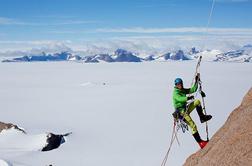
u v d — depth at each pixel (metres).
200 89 12.15
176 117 12.27
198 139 12.38
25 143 117.88
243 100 12.71
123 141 147.12
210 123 151.88
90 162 116.75
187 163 12.66
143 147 136.12
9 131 126.44
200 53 12.04
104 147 136.50
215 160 10.64
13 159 103.06
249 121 10.57
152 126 178.38
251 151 9.55
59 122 195.25
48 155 115.25
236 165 9.57
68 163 111.12
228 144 10.57
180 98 12.00
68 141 138.25
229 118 12.43
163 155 122.31
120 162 118.62
